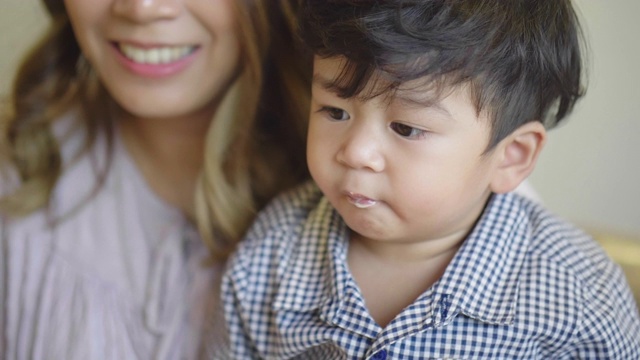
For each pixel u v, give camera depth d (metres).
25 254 0.98
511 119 0.72
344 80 0.69
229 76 0.93
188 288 0.95
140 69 0.89
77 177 1.00
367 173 0.71
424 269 0.79
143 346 0.95
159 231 0.98
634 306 0.80
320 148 0.73
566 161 1.34
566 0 0.76
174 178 1.00
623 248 1.07
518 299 0.75
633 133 1.27
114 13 0.86
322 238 0.83
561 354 0.76
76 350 0.94
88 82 1.03
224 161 0.96
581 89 0.82
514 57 0.70
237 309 0.86
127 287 0.96
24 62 1.03
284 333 0.81
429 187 0.70
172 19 0.86
